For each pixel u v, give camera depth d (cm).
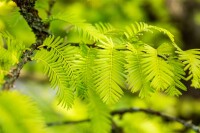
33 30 68
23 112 45
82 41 66
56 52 64
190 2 229
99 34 65
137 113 118
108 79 62
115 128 108
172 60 64
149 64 62
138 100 131
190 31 228
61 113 127
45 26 69
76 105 124
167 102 133
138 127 116
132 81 61
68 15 68
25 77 160
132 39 67
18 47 64
